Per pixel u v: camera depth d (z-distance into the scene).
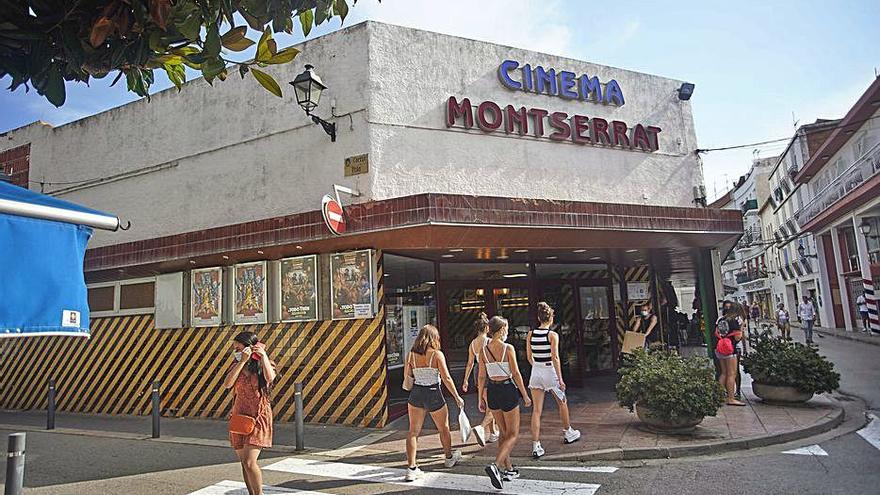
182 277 12.23
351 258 10.30
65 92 2.54
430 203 9.03
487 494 5.96
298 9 2.86
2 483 7.23
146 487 6.80
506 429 6.46
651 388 8.02
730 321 10.16
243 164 11.69
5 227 2.38
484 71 11.52
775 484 5.88
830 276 29.70
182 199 12.38
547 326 7.71
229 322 11.59
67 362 13.76
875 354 17.91
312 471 7.20
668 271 17.73
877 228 23.62
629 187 12.53
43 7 2.33
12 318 2.34
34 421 12.40
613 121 12.55
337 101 10.71
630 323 15.59
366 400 9.94
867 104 20.64
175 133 12.73
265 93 11.63
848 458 6.73
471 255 11.84
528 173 11.46
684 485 6.00
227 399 11.39
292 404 10.57
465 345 12.93
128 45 2.47
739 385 10.94
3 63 2.49
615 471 6.63
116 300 13.23
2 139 15.88
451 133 10.93
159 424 10.56
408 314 11.66
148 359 12.49
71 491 6.74
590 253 12.91
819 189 29.06
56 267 2.54
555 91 12.09
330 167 10.59
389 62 10.69
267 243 10.31
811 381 9.51
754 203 47.31
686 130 13.57
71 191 14.16
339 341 10.34
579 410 10.20
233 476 7.16
